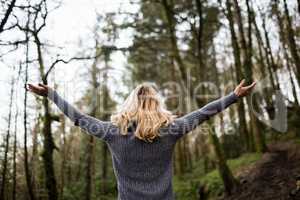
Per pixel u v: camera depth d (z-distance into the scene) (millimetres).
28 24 9828
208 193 13516
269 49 18375
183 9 15328
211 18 19219
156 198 2398
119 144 2408
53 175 11273
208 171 19828
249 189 11438
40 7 8938
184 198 14500
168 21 14891
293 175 10797
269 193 10320
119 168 2451
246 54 14109
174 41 14586
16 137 12320
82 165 20656
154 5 19656
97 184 20906
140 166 2400
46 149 11336
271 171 12250
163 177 2434
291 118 18359
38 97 11883
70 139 18688
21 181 13859
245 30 21781
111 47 11672
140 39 17500
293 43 12578
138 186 2402
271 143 18328
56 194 11195
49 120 11484
